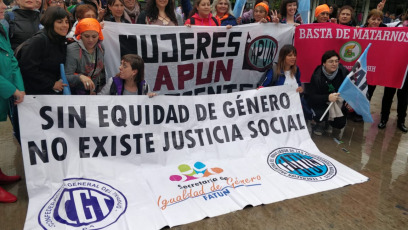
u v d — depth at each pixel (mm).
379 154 4113
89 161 3018
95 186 2857
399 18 7234
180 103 3500
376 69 4754
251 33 4332
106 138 3121
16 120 3043
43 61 2934
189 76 4195
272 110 3982
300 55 4781
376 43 4633
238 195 2926
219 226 2520
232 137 3701
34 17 3574
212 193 2928
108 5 3891
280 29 4527
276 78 4246
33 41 2826
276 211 2748
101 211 2576
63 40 2998
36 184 2748
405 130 4992
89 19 3004
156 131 3352
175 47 3977
